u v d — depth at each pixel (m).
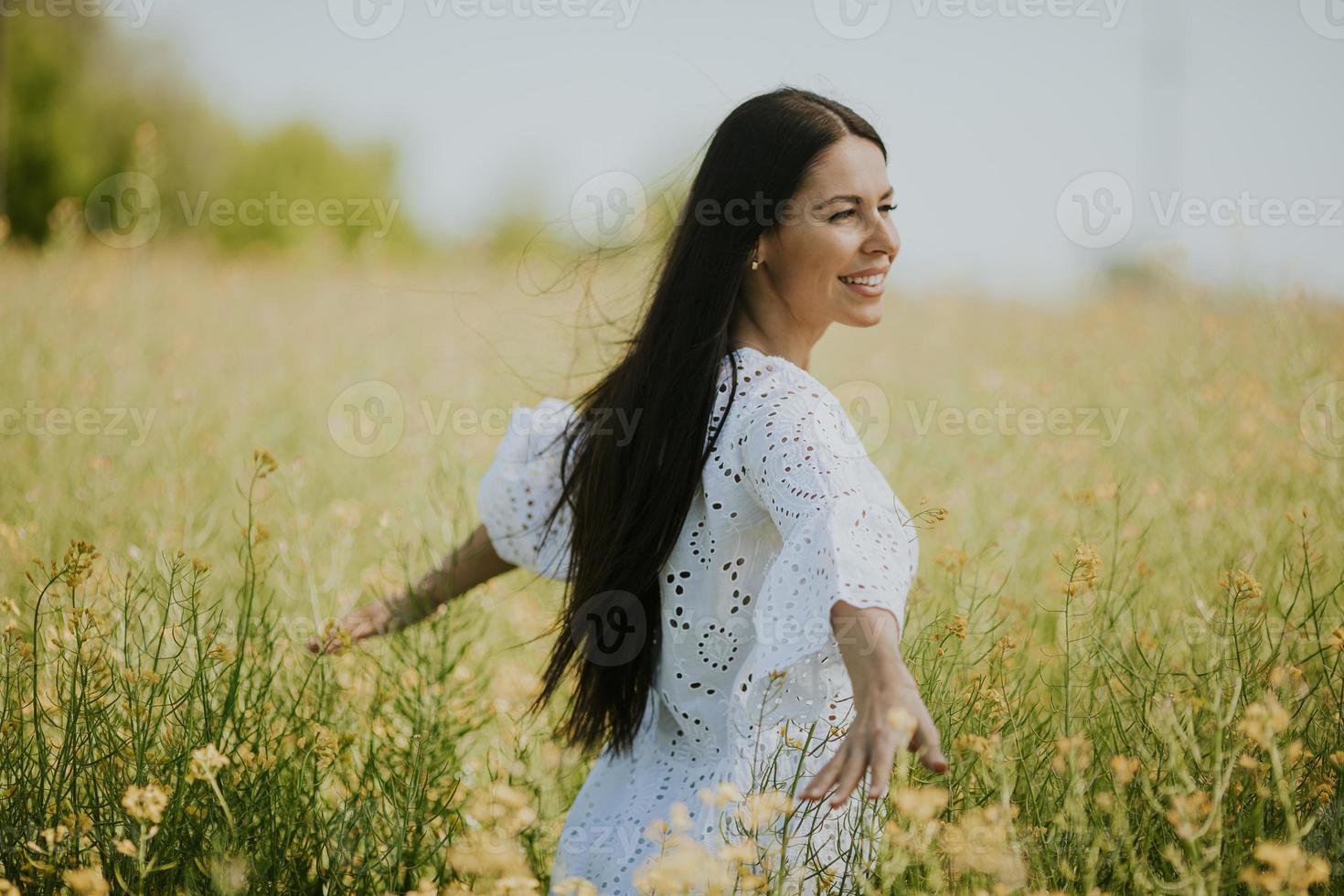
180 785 2.30
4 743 2.49
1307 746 2.43
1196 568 3.46
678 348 2.45
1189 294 5.89
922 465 4.98
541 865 2.72
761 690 2.11
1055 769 2.35
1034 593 3.62
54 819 2.32
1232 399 4.72
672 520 2.40
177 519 4.05
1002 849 2.00
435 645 2.95
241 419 5.85
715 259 2.47
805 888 2.26
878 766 1.81
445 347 8.51
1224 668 2.41
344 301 10.91
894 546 2.13
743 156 2.48
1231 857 2.05
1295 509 3.73
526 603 3.82
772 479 2.22
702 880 1.99
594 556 2.51
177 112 21.39
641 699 2.58
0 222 10.12
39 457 4.71
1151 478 4.41
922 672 2.50
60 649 2.55
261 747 2.61
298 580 3.54
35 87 20.58
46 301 7.92
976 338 8.54
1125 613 3.11
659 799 2.48
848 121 2.52
